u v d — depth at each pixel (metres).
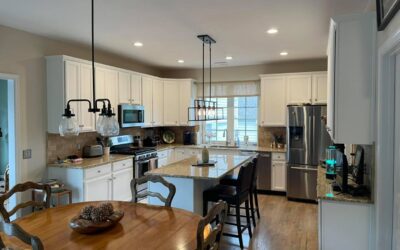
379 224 2.16
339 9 3.00
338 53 2.48
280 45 4.54
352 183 2.85
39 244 1.45
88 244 1.78
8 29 3.60
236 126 6.70
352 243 2.50
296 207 4.94
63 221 2.17
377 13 2.11
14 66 3.68
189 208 3.39
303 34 3.91
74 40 4.24
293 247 3.41
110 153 5.08
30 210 3.87
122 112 5.02
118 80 5.03
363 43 2.42
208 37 4.05
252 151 5.80
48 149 4.14
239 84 6.52
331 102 2.92
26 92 3.83
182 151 6.46
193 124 6.59
